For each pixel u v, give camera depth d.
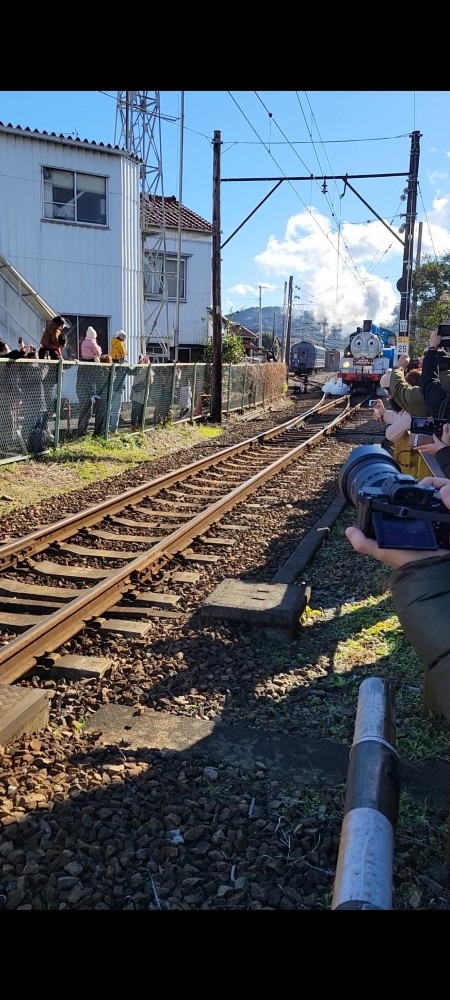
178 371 17.53
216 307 19.06
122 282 20.72
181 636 5.00
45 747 3.54
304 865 2.73
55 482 10.45
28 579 6.26
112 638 5.00
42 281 19.44
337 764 3.48
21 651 4.51
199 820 3.00
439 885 2.62
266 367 28.05
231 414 22.59
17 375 10.93
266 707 4.09
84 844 2.79
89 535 7.61
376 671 4.50
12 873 2.67
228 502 9.08
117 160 19.98
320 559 6.99
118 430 14.66
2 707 3.64
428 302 37.56
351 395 34.16
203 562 6.79
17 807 3.02
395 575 1.97
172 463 12.76
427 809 3.11
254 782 3.32
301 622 5.32
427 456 3.38
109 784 3.22
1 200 18.52
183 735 3.73
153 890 2.58
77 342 20.28
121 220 20.39
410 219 22.02
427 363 4.03
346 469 2.20
